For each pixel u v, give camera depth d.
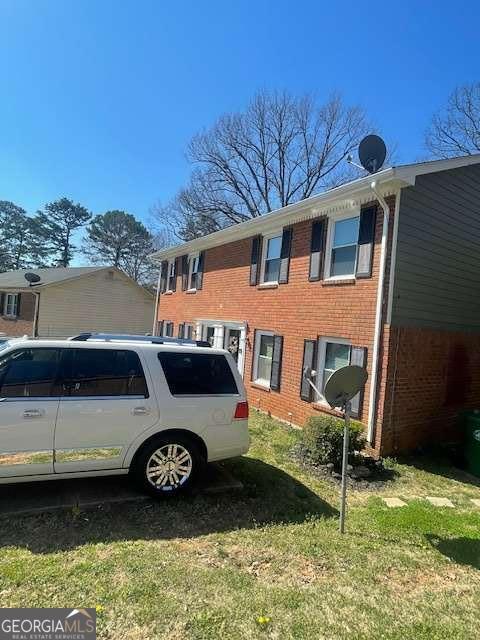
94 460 4.46
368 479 6.36
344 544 4.07
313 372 8.70
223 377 5.21
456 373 8.88
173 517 4.36
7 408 4.15
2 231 60.25
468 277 9.12
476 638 2.83
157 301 19.95
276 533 4.20
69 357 4.54
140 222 52.12
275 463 6.53
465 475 7.05
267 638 2.67
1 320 28.25
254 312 11.84
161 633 2.64
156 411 4.70
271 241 11.65
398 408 7.70
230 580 3.28
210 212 31.22
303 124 28.92
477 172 9.24
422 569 3.74
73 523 4.07
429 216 8.13
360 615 2.98
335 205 8.94
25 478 4.23
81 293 26.84
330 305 8.88
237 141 29.97
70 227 60.03
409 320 7.82
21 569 3.21
